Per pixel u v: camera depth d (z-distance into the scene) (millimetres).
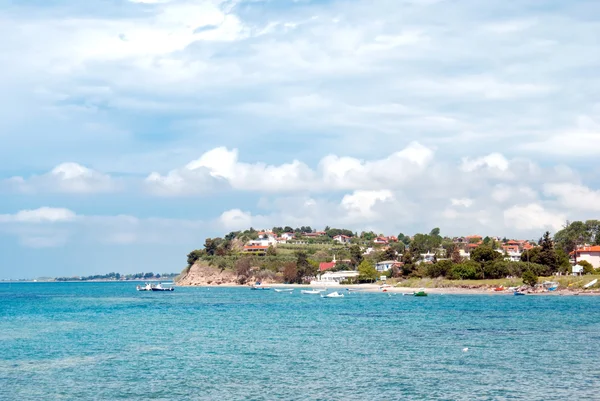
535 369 53875
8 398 45375
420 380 49750
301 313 124938
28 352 67125
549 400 42906
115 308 152000
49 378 52125
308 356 62438
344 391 46188
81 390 47531
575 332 80438
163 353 65500
